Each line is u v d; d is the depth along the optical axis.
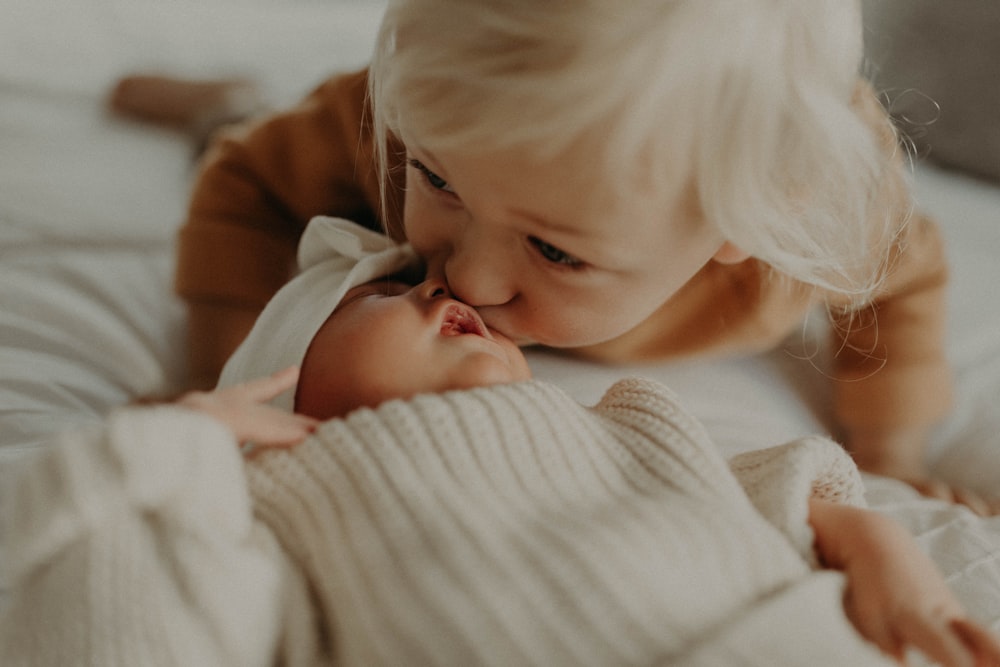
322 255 0.82
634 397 0.62
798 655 0.46
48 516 0.43
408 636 0.46
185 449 0.46
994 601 0.65
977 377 1.04
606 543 0.49
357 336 0.62
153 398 0.62
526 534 0.50
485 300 0.64
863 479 0.85
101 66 1.65
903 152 0.94
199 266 0.93
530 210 0.56
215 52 1.77
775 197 0.58
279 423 0.53
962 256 1.23
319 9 2.08
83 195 1.21
